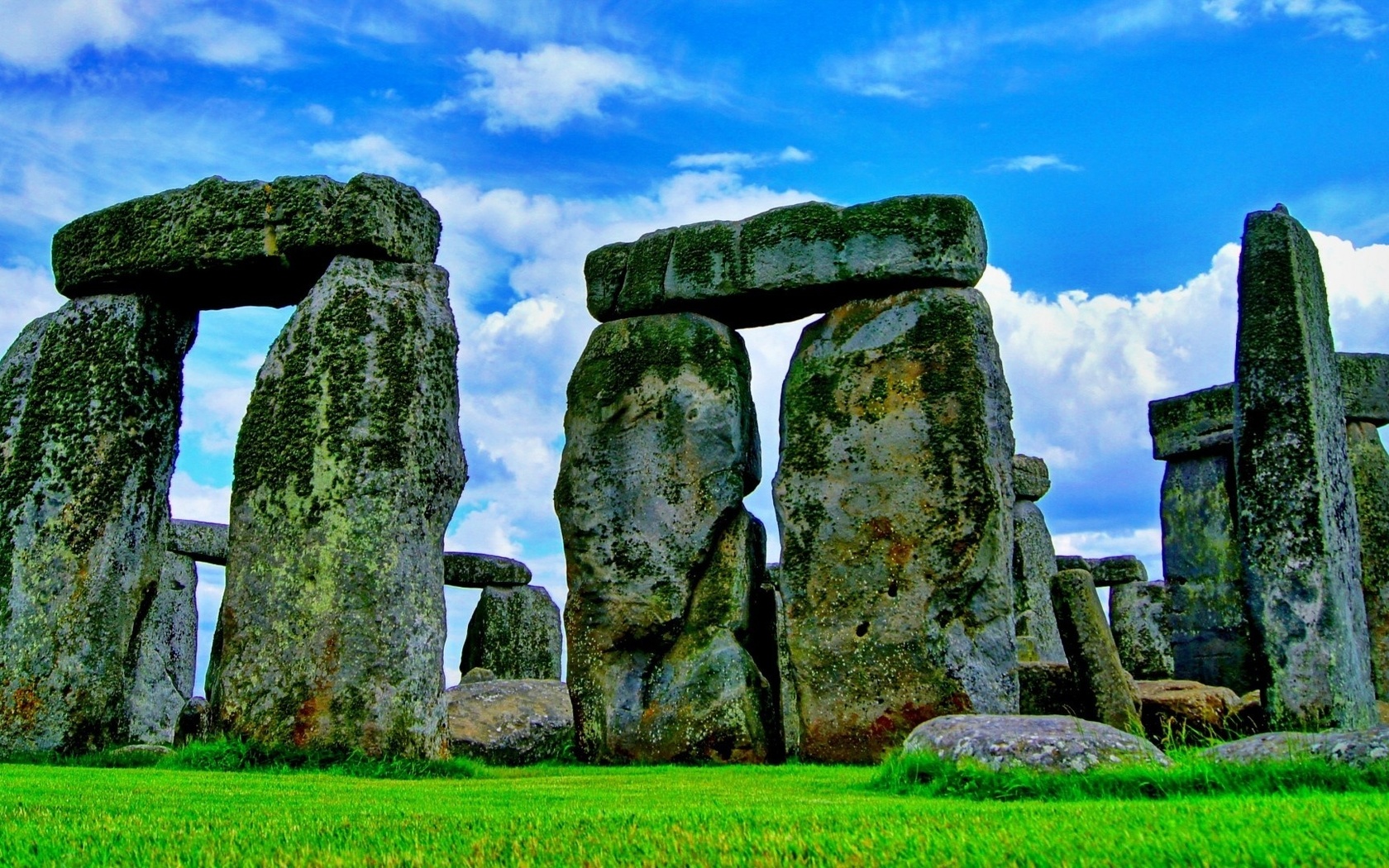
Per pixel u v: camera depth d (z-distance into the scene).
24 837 4.54
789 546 11.59
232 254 9.59
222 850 4.30
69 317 10.10
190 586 17.48
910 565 11.10
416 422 9.08
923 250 11.59
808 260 11.89
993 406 11.38
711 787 7.41
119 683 9.59
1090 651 11.20
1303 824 4.25
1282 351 10.63
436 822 5.04
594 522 12.20
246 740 8.70
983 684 10.73
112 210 10.15
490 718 11.36
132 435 9.85
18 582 9.48
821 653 11.23
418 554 8.97
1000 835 4.26
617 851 4.16
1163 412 16.73
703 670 11.44
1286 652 10.24
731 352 12.30
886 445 11.41
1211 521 16.16
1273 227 10.89
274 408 9.18
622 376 12.45
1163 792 5.65
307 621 8.78
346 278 9.28
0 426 9.93
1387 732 5.76
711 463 11.96
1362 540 13.87
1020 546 17.69
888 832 4.39
